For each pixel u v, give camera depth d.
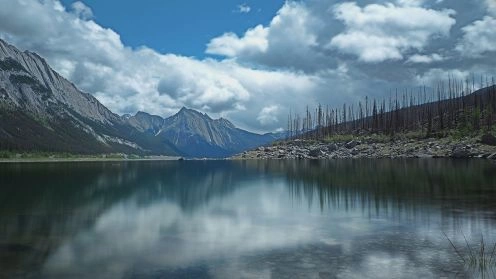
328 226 33.78
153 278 20.95
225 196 57.22
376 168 95.94
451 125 171.12
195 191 64.50
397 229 31.66
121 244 28.38
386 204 43.94
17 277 21.33
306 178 80.38
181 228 34.19
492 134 130.38
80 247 27.55
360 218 36.88
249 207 46.12
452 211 38.50
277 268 22.20
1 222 37.09
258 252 25.70
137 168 158.62
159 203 50.28
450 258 23.45
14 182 78.75
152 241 29.30
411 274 20.73
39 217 39.88
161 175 107.31
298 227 33.72
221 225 35.34
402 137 175.00
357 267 22.08
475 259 23.14
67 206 47.56
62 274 21.75
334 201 48.06
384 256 24.14
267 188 66.25
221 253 25.58
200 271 21.95
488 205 41.41
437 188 55.03
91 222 37.19
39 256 25.28
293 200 50.84
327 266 22.38
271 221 36.91
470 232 29.98
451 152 132.38
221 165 171.12
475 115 156.62
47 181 82.31
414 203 43.72
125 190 66.38
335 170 96.81
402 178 69.81
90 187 70.75
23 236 31.14
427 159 126.44
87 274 21.72
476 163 98.69
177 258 24.55
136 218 39.31
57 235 31.56
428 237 28.78
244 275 21.16
